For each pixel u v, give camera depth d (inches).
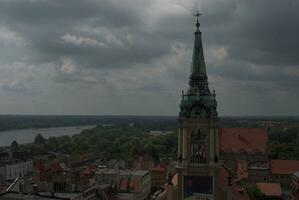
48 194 5221.5
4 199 4795.8
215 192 4284.0
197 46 4466.0
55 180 7347.4
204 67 4424.2
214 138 4311.0
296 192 7662.4
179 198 4335.6
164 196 4589.1
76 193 5418.3
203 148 4306.1
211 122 4271.7
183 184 4333.2
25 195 5009.8
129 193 6939.0
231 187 4382.4
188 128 4323.3
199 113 4291.3
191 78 4407.0
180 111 4367.6
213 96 4375.0
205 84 4392.2
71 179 7696.9
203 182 4301.2
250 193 7642.7
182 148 4350.4
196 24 4495.6
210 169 4269.2
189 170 4311.0
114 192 6688.0
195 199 4296.3
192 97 4335.6
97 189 6018.7
